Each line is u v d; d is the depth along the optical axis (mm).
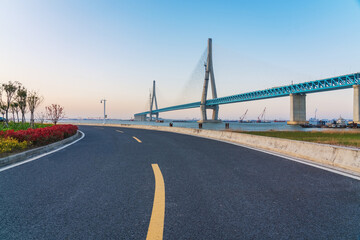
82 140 12344
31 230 2234
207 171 4828
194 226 2326
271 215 2594
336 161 5367
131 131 21844
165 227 2299
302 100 94562
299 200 3072
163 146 9414
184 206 2863
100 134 17391
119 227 2303
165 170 4934
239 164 5586
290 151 7129
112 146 9469
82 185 3793
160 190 3518
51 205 2891
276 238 2094
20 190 3512
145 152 7691
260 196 3240
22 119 19359
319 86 86750
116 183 3916
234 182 3967
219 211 2709
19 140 8469
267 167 5227
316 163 5703
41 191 3467
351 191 3447
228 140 11898
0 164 5566
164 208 2793
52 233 2178
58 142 10109
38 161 6047
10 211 2699
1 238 2064
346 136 19859
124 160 6164
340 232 2203
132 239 2066
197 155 7016
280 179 4160
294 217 2539
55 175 4492
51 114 26547
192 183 3908
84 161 6035
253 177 4312
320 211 2699
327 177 4293
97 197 3199
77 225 2346
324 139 16016
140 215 2594
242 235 2145
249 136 10094
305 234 2166
